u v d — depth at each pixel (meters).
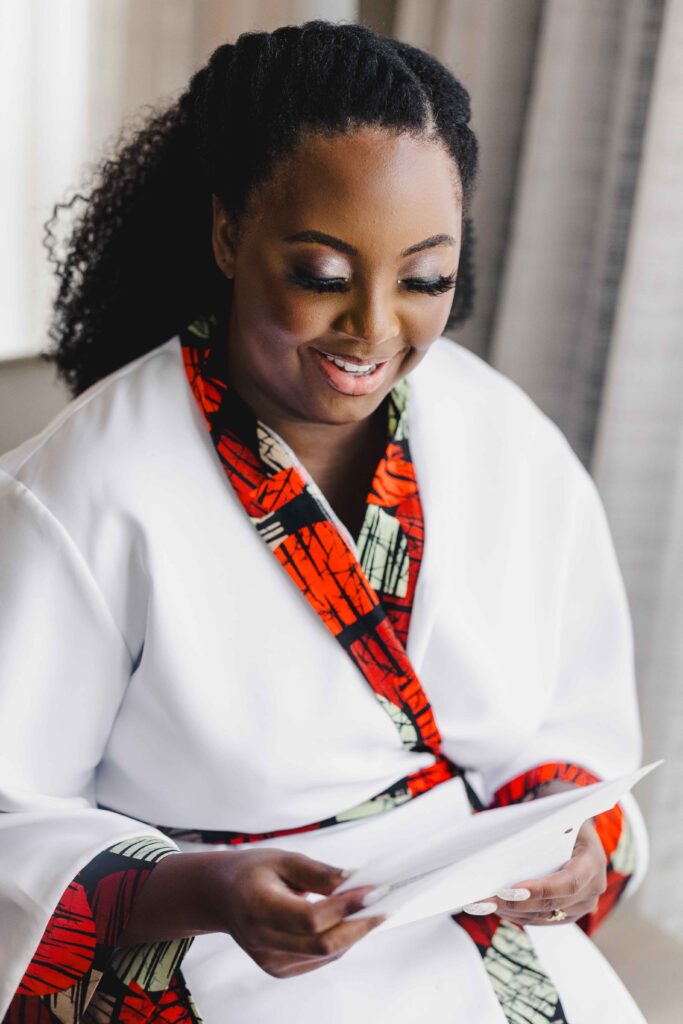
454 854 0.78
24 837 0.95
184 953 0.93
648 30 1.43
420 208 0.85
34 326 1.88
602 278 1.54
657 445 1.50
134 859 0.92
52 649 0.95
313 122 0.85
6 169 1.83
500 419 1.11
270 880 0.84
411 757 1.05
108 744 1.02
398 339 0.91
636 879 1.15
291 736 0.98
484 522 1.08
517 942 1.01
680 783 1.57
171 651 0.95
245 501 0.97
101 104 1.83
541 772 1.10
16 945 0.91
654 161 1.39
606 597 1.18
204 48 1.75
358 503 1.06
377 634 1.00
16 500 0.94
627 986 1.16
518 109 1.59
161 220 1.07
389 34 1.72
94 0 1.78
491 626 1.08
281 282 0.87
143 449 0.96
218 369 0.99
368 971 0.96
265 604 0.97
